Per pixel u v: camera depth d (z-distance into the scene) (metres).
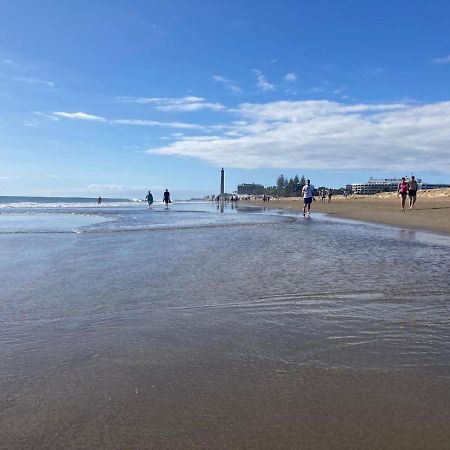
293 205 72.56
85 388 3.51
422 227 19.27
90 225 22.56
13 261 10.15
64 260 10.28
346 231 17.61
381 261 9.70
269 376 3.69
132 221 26.30
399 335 4.74
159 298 6.49
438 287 7.00
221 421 2.96
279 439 2.74
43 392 3.44
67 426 2.94
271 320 5.35
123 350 4.37
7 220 28.69
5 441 2.77
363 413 3.04
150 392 3.42
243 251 11.68
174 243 13.71
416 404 3.15
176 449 2.66
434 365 3.90
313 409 3.11
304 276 8.04
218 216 32.88
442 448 2.61
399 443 2.67
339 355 4.16
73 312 5.79
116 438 2.79
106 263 9.81
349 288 6.99
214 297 6.52
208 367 3.90
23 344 4.58
